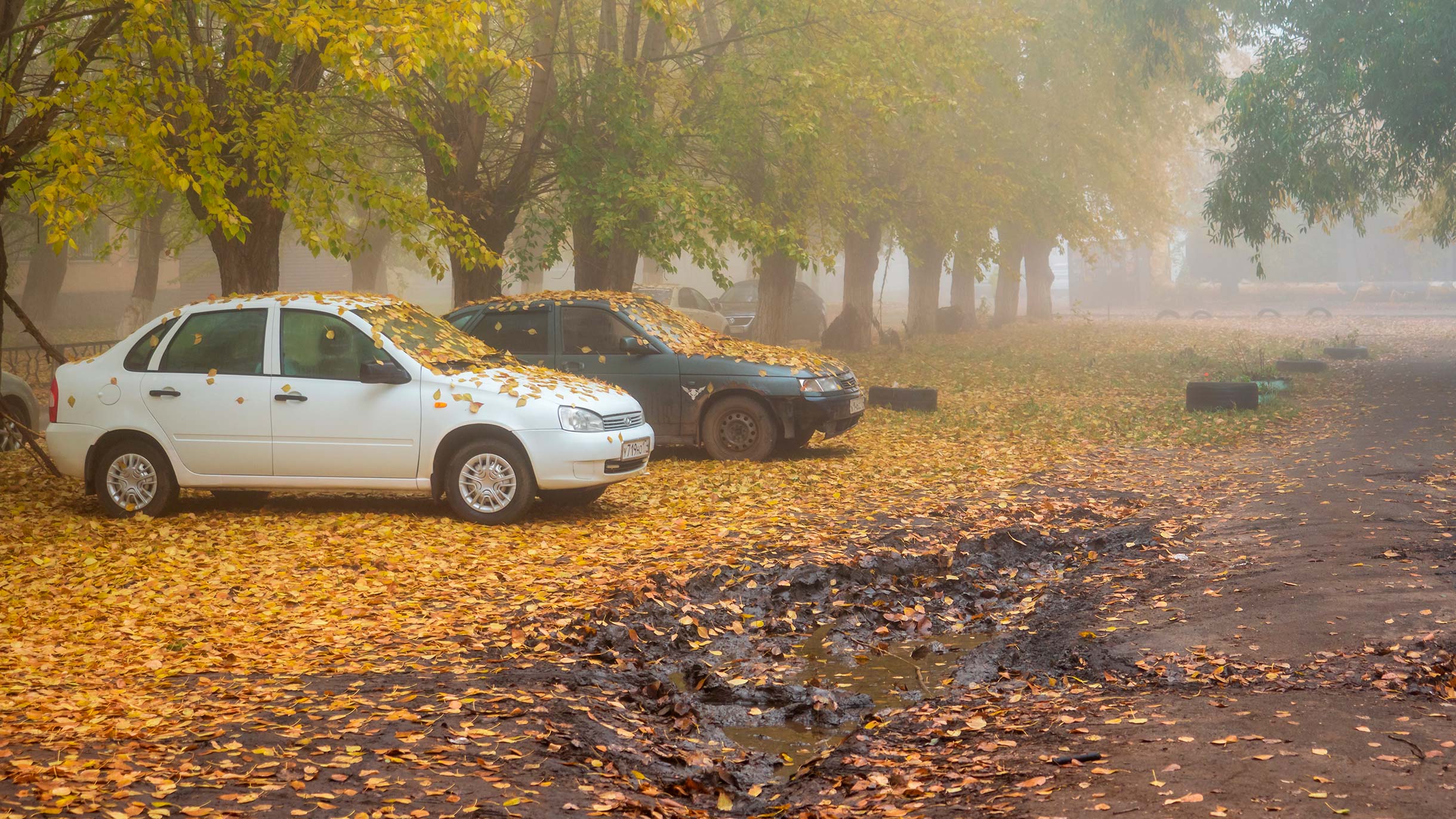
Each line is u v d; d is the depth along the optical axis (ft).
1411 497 31.81
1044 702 17.66
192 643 21.09
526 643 21.02
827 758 16.20
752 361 42.80
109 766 14.57
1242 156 73.72
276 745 15.49
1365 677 17.51
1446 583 22.38
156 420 32.58
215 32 53.26
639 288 110.42
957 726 16.97
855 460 43.32
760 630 23.30
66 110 36.63
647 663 20.86
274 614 22.95
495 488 31.45
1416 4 60.75
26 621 22.72
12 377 48.24
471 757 15.11
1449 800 12.67
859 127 66.18
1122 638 20.83
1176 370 82.64
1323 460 40.42
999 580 26.94
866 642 22.53
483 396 31.58
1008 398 67.31
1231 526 29.81
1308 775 13.51
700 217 55.77
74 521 32.40
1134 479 38.78
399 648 20.58
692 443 43.09
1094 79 103.19
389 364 31.76
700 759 16.05
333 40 35.91
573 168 57.98
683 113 62.39
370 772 14.46
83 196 32.86
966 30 66.13
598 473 31.60
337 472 32.14
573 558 27.50
